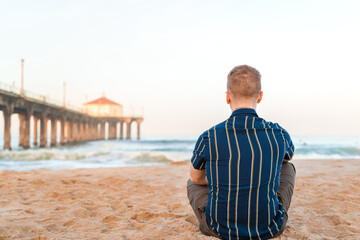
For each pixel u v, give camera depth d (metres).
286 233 2.26
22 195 3.79
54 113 39.44
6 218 2.64
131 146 40.69
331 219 2.72
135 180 5.29
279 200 1.87
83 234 2.27
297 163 8.28
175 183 5.04
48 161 13.36
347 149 22.14
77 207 3.17
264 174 1.59
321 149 22.28
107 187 4.57
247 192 1.61
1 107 26.16
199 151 1.71
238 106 1.70
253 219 1.65
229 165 1.61
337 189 4.19
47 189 4.23
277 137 1.63
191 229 2.38
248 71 1.68
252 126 1.62
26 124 31.30
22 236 2.20
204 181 1.89
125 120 73.81
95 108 78.12
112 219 2.80
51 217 2.72
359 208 3.04
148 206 3.34
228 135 1.62
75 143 51.12
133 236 2.20
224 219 1.70
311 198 3.63
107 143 53.41
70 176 5.68
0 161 13.34
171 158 14.35
